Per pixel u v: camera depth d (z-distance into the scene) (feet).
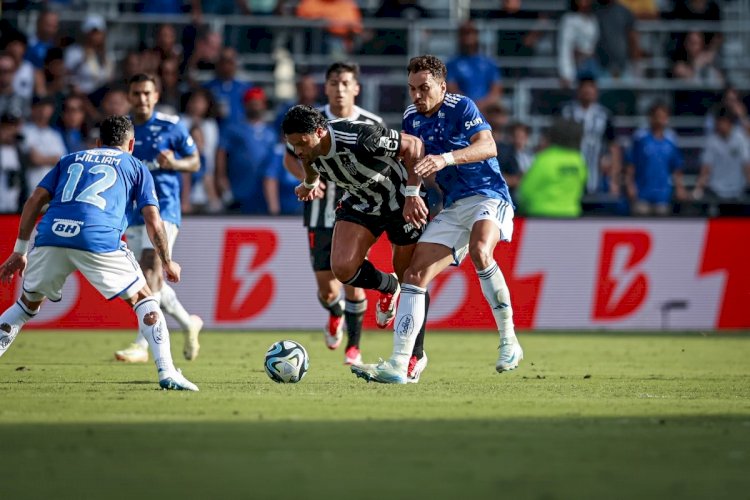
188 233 168.04
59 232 83.66
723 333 173.47
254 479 49.83
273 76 226.38
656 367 115.96
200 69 213.87
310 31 229.86
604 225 175.52
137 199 86.89
